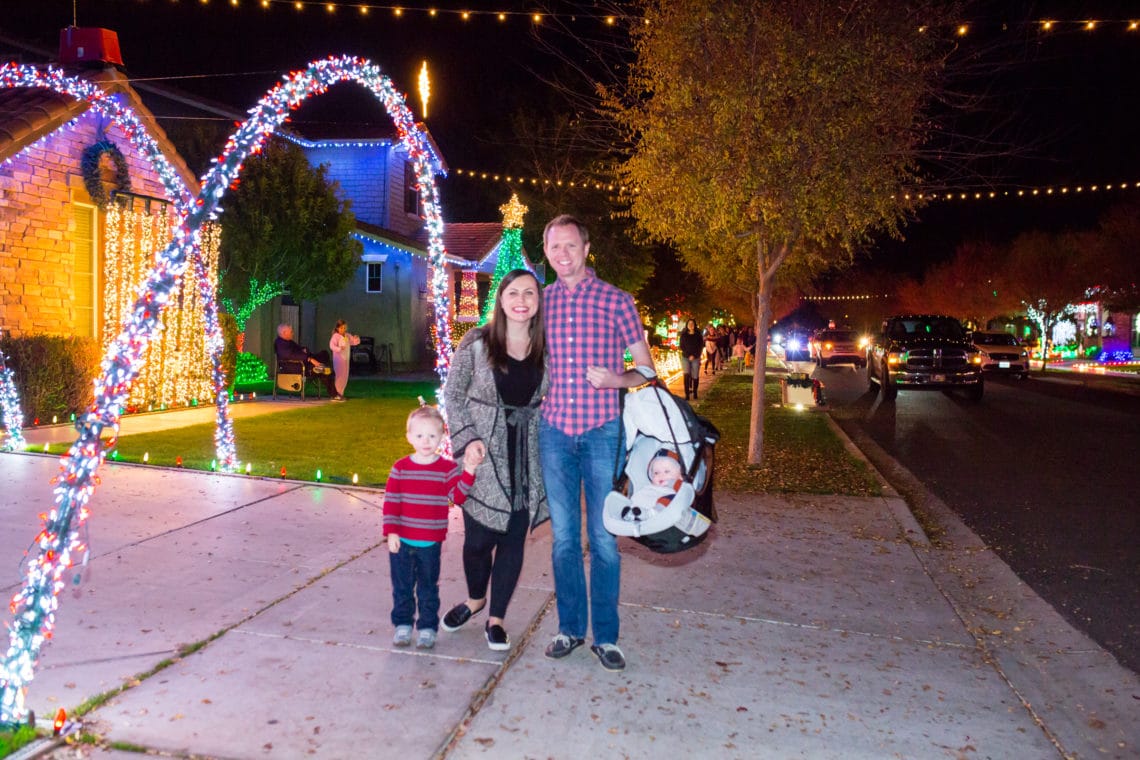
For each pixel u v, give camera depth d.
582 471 4.18
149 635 4.32
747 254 10.70
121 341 3.60
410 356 26.73
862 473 9.65
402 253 26.39
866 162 8.98
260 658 4.09
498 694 3.81
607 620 4.15
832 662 4.33
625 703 3.78
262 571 5.42
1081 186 20.09
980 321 55.69
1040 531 7.50
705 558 6.11
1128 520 7.91
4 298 11.59
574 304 4.12
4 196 11.50
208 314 9.01
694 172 9.46
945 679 4.18
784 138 8.85
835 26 8.91
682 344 19.45
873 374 23.56
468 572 4.44
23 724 3.33
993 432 14.36
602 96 10.57
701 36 9.08
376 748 3.29
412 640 4.38
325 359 17.78
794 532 6.94
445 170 30.22
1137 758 3.49
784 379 18.27
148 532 6.21
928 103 9.53
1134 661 4.66
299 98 6.07
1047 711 3.89
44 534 3.42
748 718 3.68
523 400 4.21
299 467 8.96
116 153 12.90
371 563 5.65
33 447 9.38
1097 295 39.81
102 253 13.13
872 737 3.56
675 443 4.03
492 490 4.20
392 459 9.62
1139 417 16.75
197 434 11.20
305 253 20.47
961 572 6.18
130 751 3.22
